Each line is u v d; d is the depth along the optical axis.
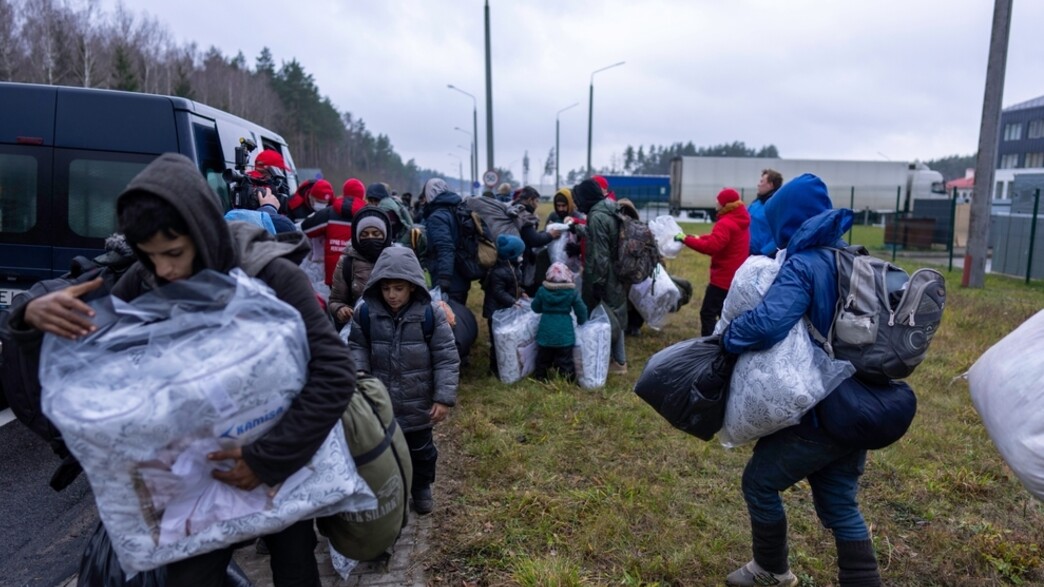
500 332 5.93
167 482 1.62
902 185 45.78
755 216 6.06
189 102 5.18
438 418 3.36
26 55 41.41
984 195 13.27
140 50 52.75
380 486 2.14
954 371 6.54
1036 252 15.39
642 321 8.02
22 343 1.68
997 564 3.22
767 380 2.46
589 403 5.44
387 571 3.14
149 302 1.66
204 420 1.60
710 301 6.62
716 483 4.06
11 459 4.46
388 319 3.30
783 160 45.25
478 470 4.17
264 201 5.47
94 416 1.51
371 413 2.18
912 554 3.35
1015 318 9.23
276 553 2.09
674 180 46.41
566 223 7.44
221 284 1.67
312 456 1.79
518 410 5.21
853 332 2.42
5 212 4.96
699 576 3.14
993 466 4.34
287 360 1.69
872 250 23.17
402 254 3.25
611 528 3.47
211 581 1.83
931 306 2.39
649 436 4.77
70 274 2.34
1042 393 2.31
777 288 2.49
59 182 4.97
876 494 3.96
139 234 1.58
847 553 2.64
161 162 1.66
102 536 2.22
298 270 1.88
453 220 5.96
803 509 3.75
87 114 4.99
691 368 2.73
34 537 3.54
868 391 2.46
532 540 3.39
